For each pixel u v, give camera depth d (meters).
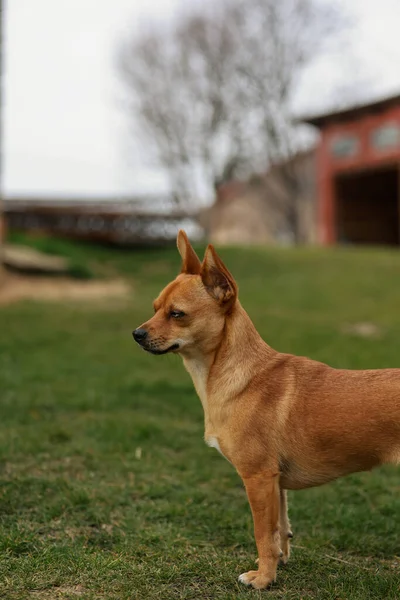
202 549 4.13
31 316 13.18
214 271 3.83
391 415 3.45
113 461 5.80
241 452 3.64
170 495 5.09
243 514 4.77
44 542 4.09
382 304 14.86
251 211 41.88
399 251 22.66
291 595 3.49
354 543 4.32
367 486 5.44
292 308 14.73
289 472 3.70
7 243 18.81
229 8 35.81
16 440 6.10
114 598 3.35
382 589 3.54
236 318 3.86
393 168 24.89
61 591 3.42
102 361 10.03
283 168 36.84
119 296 15.84
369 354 9.98
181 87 37.03
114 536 4.27
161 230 21.89
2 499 4.77
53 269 17.19
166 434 6.59
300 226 40.56
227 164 37.91
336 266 19.56
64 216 21.00
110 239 21.41
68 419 7.08
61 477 5.24
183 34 36.31
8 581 3.49
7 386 8.30
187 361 3.96
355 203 30.75
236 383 3.74
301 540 4.40
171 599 3.39
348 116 25.52
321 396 3.62
